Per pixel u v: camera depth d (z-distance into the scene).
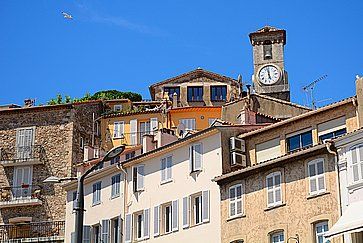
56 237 65.25
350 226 37.03
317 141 46.06
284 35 93.44
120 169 58.91
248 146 50.53
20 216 70.81
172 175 54.19
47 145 73.25
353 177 40.62
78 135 74.31
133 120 79.44
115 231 58.47
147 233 54.84
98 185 61.28
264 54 93.19
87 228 60.31
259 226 45.59
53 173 72.06
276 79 90.62
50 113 74.50
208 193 50.34
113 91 98.88
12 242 66.50
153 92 93.44
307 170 43.59
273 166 45.62
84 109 76.69
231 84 92.31
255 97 67.25
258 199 46.22
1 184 72.50
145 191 56.25
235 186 48.16
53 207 70.38
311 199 42.91
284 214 44.25
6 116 74.94
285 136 48.16
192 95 92.25
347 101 44.47
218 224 48.72
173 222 52.78
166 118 79.38
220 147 50.53
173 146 54.25
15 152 73.38
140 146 63.91
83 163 64.88
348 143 41.22
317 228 42.38
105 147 78.50
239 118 61.06
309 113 46.56
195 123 79.62
